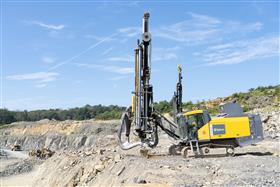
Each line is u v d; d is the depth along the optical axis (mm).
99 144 35875
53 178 24469
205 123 20188
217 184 13922
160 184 14336
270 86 60625
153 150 24469
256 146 24219
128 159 19344
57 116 170625
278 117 34531
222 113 20875
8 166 51781
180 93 21844
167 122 21844
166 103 46594
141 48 19484
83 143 87125
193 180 14609
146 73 19484
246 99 54250
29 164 51938
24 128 124062
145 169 16812
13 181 42312
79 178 21578
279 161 17703
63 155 27844
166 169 16391
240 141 19969
